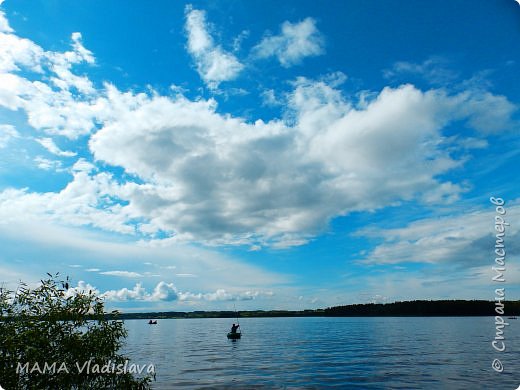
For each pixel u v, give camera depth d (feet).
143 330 406.00
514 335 230.89
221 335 301.63
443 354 143.23
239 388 84.74
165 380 94.89
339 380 93.76
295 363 125.90
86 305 33.45
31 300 31.76
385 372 104.58
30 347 29.12
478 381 90.53
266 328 415.64
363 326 403.54
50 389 31.12
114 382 33.73
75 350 31.48
